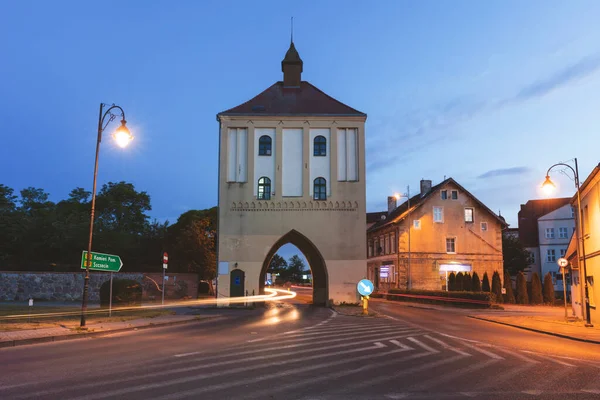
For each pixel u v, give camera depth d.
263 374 9.33
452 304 38.84
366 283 27.47
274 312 28.67
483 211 50.59
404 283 48.25
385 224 53.47
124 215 55.03
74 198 58.50
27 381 8.48
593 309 23.80
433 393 8.05
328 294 33.94
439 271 48.91
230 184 34.81
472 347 13.95
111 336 15.90
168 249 44.81
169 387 8.10
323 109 36.97
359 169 35.28
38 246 38.78
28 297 31.94
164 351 12.29
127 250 42.38
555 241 62.50
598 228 22.75
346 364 10.61
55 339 14.72
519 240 62.66
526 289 41.88
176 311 27.64
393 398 7.67
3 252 38.66
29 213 51.00
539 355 12.81
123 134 18.09
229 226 34.38
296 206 34.75
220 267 33.84
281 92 39.06
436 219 49.69
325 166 35.50
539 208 68.56
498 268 49.81
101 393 7.63
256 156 35.41
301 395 7.73
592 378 9.63
